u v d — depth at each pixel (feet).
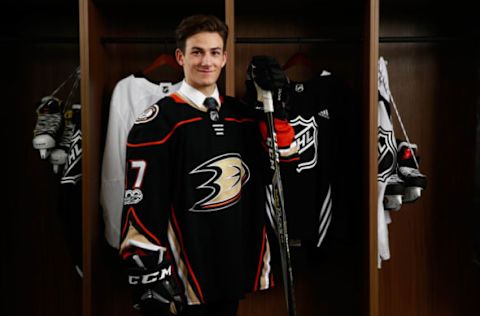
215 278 5.01
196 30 4.83
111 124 6.54
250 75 5.55
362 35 6.56
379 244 6.42
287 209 6.42
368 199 6.27
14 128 7.59
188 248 4.94
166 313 4.70
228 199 5.03
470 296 7.72
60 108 6.81
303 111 6.60
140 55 7.39
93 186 6.35
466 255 7.69
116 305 7.44
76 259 6.56
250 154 5.36
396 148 6.63
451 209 7.67
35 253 7.68
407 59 7.57
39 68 7.54
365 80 6.35
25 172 7.63
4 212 7.66
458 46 7.54
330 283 7.63
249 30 7.45
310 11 7.30
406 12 7.54
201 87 5.04
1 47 7.54
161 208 4.84
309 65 6.88
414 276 7.73
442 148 7.63
